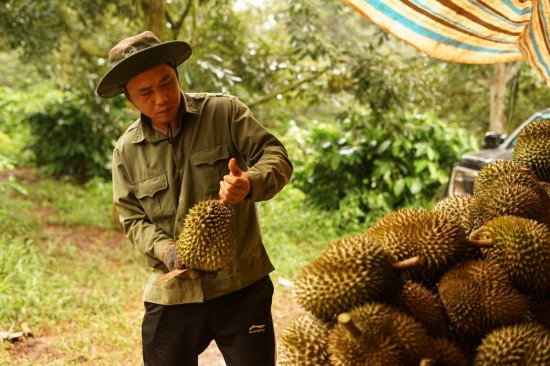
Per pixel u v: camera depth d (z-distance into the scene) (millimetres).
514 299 1419
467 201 1960
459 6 2227
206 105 2299
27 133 11500
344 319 1229
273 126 9406
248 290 2301
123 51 2109
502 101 10141
